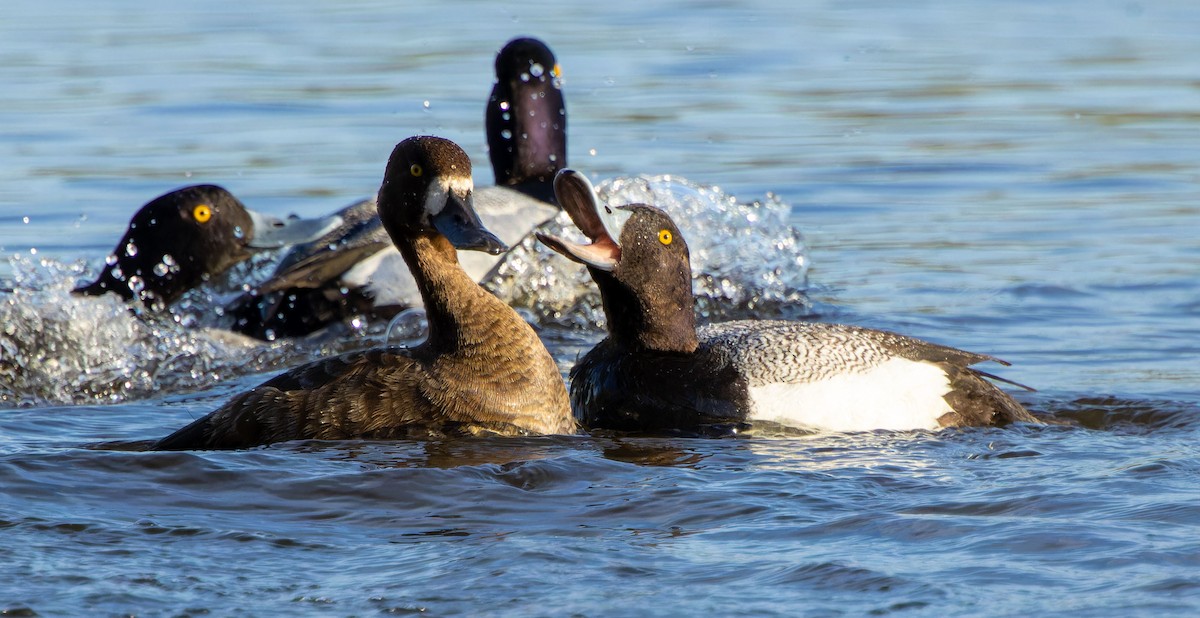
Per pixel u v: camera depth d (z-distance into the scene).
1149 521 6.97
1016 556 6.51
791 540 6.78
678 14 30.14
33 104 21.34
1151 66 24.98
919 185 17.83
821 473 7.98
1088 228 15.89
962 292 13.62
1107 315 12.74
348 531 6.98
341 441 8.62
